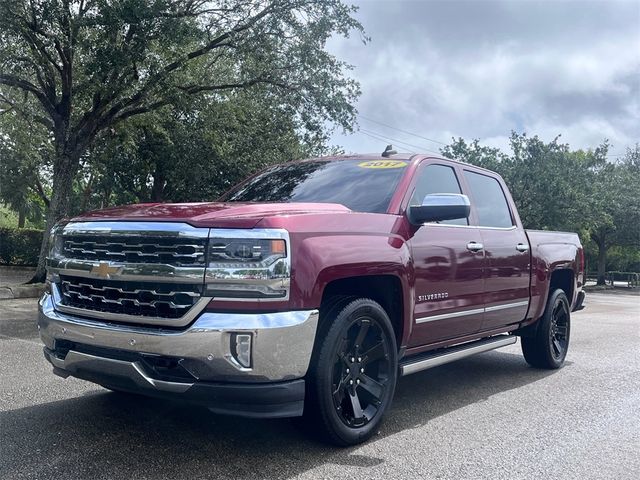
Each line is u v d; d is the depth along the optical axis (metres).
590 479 3.49
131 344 3.41
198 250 3.33
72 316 3.79
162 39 13.21
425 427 4.39
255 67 15.82
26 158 23.08
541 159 27.94
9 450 3.61
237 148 22.30
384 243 4.07
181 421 4.24
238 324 3.23
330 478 3.34
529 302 6.05
